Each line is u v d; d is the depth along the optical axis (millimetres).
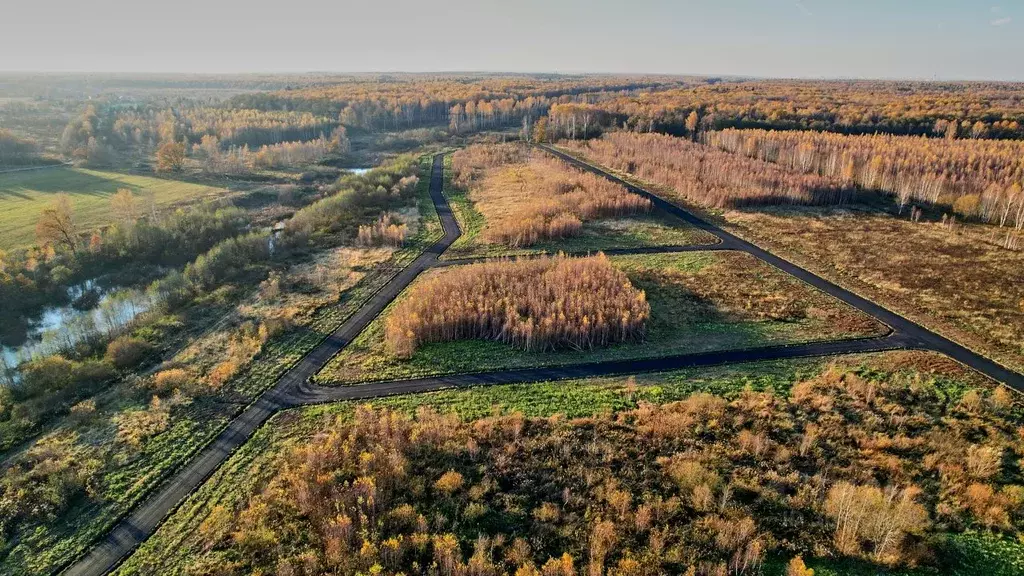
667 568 30859
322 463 38938
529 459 39375
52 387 52312
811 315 62094
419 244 89812
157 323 65125
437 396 48656
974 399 44688
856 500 33531
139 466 41625
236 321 65688
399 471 37531
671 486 36500
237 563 32531
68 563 33688
